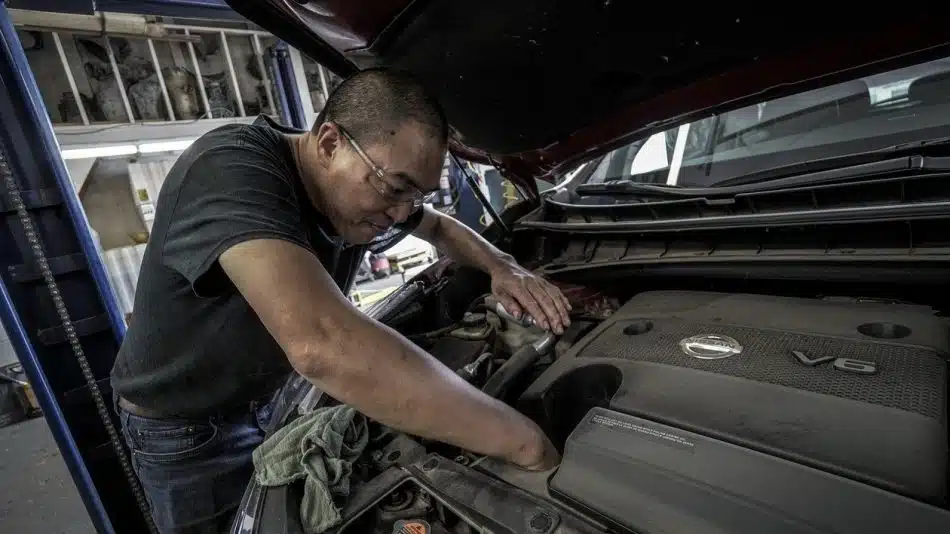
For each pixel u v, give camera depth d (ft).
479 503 2.35
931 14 2.39
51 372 6.29
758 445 2.11
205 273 2.35
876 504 1.73
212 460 4.04
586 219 5.16
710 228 3.88
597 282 4.82
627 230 4.44
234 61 20.17
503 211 5.92
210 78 19.80
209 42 19.70
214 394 3.61
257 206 2.35
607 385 3.08
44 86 16.60
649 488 2.11
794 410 2.24
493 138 4.36
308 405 3.69
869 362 2.42
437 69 3.40
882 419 2.06
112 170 17.63
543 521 2.16
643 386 2.74
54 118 16.79
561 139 4.31
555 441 2.90
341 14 2.91
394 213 2.92
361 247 4.28
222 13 9.03
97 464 6.70
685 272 4.11
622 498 2.15
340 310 2.26
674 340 3.11
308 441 2.86
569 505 2.27
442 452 3.04
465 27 2.93
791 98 4.55
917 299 3.36
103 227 17.63
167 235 2.54
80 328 6.28
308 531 2.43
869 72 2.84
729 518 1.89
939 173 3.03
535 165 4.85
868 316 2.89
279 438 3.05
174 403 3.66
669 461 2.14
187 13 8.80
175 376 3.41
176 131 18.28
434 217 4.64
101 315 6.45
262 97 20.72
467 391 2.47
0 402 13.80
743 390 2.45
